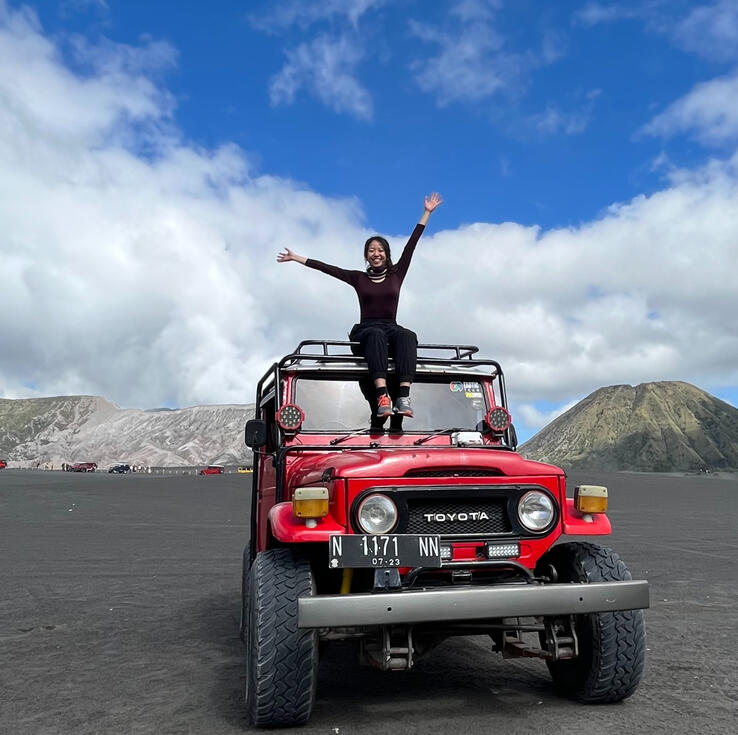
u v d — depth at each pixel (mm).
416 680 4625
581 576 3979
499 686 4461
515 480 4016
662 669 4871
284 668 3506
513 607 3467
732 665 4984
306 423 5004
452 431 5180
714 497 34406
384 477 3836
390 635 3801
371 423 5102
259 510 5723
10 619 6879
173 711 4004
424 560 3617
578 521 4105
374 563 3541
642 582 3740
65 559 11633
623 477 64625
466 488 3896
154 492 39094
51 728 3729
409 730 3584
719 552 12430
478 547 3910
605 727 3623
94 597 8148
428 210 5844
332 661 5207
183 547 13508
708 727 3629
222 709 4035
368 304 5559
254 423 4750
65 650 5613
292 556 3867
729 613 7004
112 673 4895
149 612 7277
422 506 3902
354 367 5180
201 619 6914
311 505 3666
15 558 11734
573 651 3881
